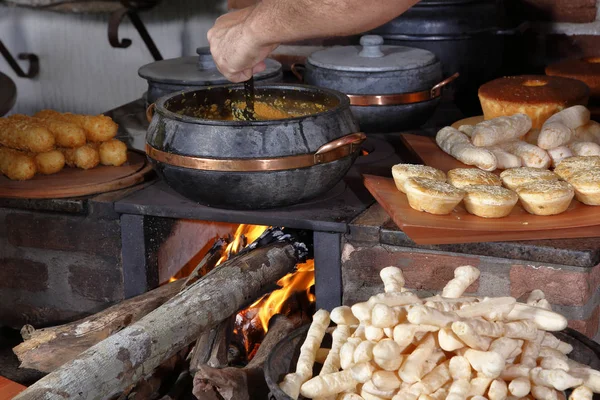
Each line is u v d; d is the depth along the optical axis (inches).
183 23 115.1
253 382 57.6
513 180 61.9
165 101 67.8
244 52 60.6
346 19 53.9
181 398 62.5
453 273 60.9
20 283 75.4
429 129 85.4
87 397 49.3
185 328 56.8
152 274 71.1
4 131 73.7
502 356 45.6
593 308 60.8
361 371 46.0
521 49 99.0
